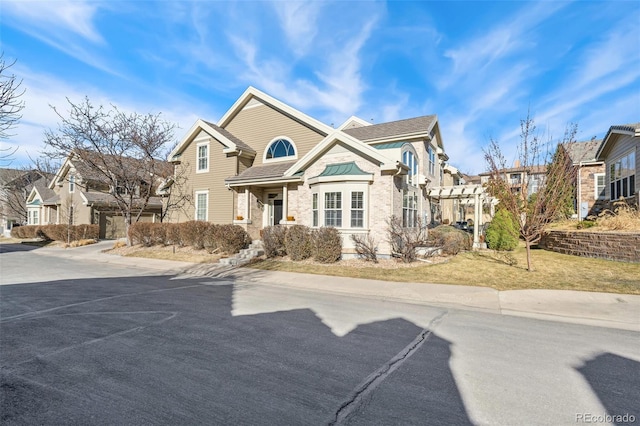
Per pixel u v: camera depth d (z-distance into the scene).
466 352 4.79
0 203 39.78
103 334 5.51
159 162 22.80
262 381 3.83
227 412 3.16
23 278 11.67
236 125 20.95
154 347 4.91
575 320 6.59
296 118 18.45
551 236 15.45
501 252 15.29
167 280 11.26
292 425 2.96
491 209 20.92
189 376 3.95
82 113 18.78
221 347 4.92
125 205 21.50
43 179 40.41
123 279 11.47
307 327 5.95
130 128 20.19
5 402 3.34
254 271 12.52
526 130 11.08
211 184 20.14
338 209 14.09
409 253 12.66
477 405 3.34
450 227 18.03
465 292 8.68
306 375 4.00
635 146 15.20
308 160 15.26
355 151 14.27
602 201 22.31
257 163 20.02
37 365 4.26
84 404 3.30
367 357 4.58
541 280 9.69
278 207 18.61
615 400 3.47
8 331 5.66
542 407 3.32
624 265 10.78
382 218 13.60
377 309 7.34
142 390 3.60
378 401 3.39
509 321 6.48
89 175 25.58
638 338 5.50
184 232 18.05
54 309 7.21
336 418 3.08
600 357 4.64
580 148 24.08
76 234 26.48
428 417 3.11
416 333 5.66
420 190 17.80
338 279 10.62
